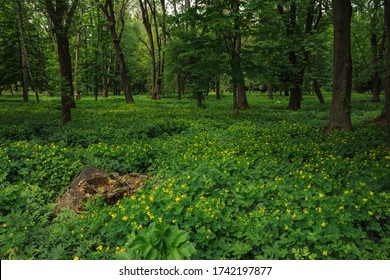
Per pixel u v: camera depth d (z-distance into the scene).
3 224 5.17
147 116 17.59
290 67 18.64
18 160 8.00
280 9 20.58
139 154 8.70
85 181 6.73
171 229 3.75
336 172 6.93
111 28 28.95
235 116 16.91
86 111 20.67
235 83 16.58
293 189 5.93
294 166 7.34
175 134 12.64
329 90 54.25
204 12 15.48
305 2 20.23
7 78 32.19
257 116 17.61
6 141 10.06
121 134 11.59
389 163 7.17
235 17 14.87
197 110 21.69
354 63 37.41
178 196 5.29
